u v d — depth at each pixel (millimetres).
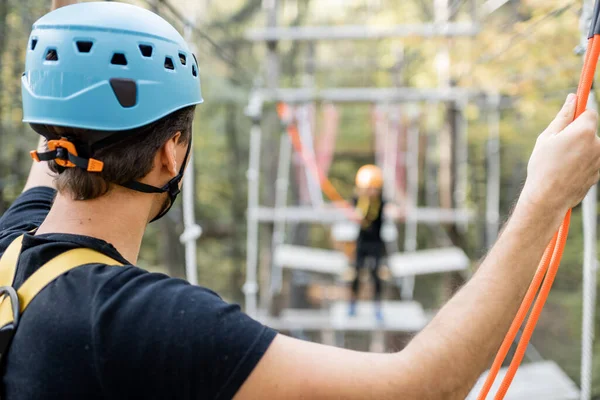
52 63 973
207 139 15117
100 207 991
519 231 862
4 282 967
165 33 1037
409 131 11211
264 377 823
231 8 15664
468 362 826
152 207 1060
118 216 999
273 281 9367
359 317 7520
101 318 855
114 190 995
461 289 881
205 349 831
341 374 823
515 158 12242
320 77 16719
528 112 6559
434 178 13297
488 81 6562
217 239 17766
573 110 928
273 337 856
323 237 17875
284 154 9539
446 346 829
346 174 18641
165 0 3195
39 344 875
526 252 855
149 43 1000
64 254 955
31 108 991
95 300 880
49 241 977
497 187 8219
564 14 4898
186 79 1049
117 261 969
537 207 863
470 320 835
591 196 2994
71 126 954
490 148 8227
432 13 8867
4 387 887
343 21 15516
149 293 879
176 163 1061
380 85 13188
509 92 6309
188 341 833
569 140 873
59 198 1025
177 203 8875
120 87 958
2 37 5363
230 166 16922
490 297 842
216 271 17500
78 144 971
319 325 7320
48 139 1012
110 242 992
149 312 857
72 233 986
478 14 6949
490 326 833
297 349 850
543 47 5324
